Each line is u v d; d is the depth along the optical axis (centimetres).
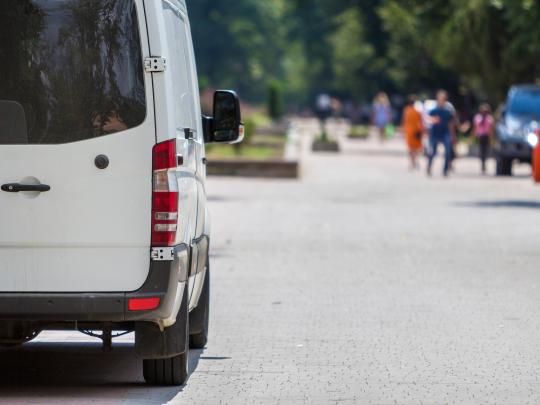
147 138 1844
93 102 1847
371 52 18588
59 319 1834
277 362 2222
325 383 2039
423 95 17338
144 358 1953
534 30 8088
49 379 2072
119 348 2375
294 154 9031
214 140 2353
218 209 5478
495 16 10394
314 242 4209
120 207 1847
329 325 2617
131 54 1847
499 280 3319
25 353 2317
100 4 1847
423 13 11288
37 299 1831
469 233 4538
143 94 1847
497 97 10881
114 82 1847
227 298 2986
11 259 1852
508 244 4191
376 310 2816
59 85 1847
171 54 1906
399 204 5831
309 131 19300
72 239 1845
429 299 2980
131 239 1847
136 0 1847
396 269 3534
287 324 2628
